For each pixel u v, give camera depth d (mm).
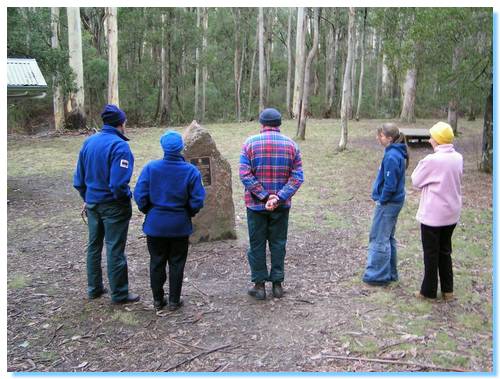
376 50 36219
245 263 5895
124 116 4609
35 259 6109
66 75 17344
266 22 37031
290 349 3906
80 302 4785
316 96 37969
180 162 4340
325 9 33406
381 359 3748
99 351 3920
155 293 4559
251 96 37969
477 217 7816
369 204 8914
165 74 31406
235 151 15344
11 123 26594
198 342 4027
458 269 5566
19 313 4551
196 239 6531
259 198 4566
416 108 31062
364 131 20641
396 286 5121
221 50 38375
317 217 8031
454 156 4516
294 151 4613
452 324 4273
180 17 30438
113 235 4574
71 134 20828
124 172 4348
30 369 3684
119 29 29969
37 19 16406
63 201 9414
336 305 4680
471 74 11016
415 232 7074
